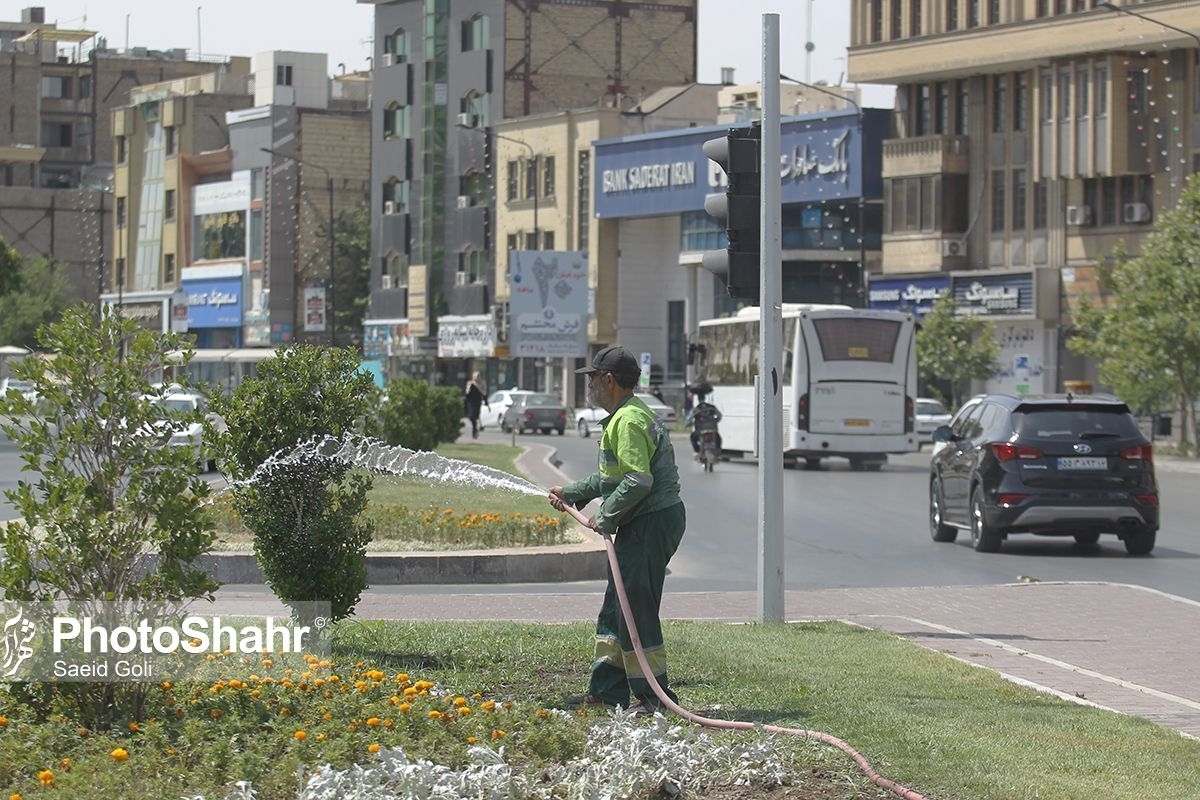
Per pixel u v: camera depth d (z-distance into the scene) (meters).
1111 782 11.01
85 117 178.38
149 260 152.50
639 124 114.25
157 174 151.25
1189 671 17.33
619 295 113.69
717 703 13.70
